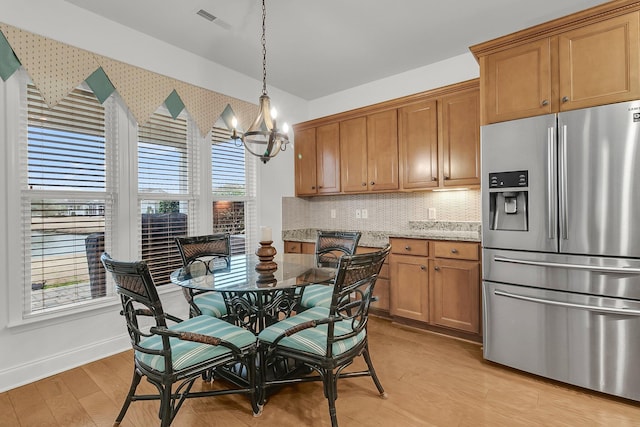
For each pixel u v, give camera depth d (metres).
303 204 4.38
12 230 2.10
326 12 2.46
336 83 3.82
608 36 1.85
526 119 2.11
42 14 2.18
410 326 3.08
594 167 1.88
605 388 1.88
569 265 1.94
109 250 2.60
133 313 1.57
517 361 2.17
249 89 3.60
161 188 2.93
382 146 3.44
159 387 1.47
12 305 2.09
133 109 2.62
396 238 3.11
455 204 3.29
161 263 2.93
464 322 2.71
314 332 1.75
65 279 2.38
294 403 1.88
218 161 3.40
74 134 2.41
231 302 2.26
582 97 1.93
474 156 2.86
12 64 2.07
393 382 2.09
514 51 2.18
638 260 1.78
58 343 2.29
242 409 1.82
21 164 2.16
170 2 2.31
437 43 2.93
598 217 1.87
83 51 2.36
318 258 2.65
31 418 1.76
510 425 1.67
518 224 2.18
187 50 3.00
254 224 3.77
